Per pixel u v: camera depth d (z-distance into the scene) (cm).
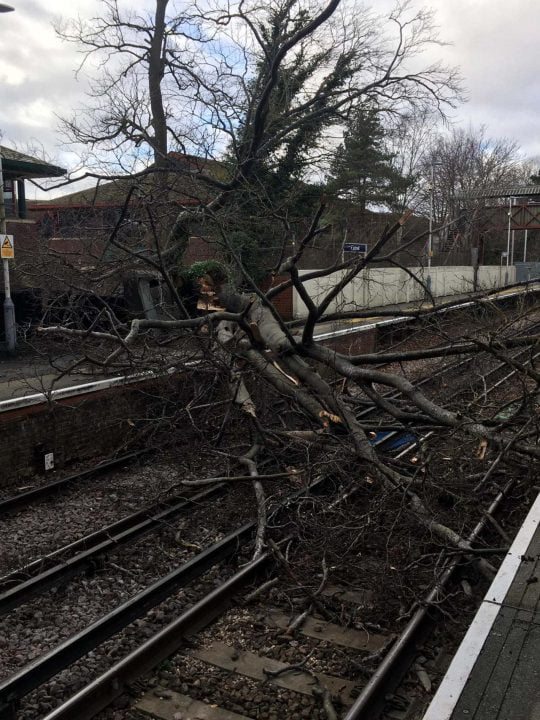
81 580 671
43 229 1764
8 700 450
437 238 3644
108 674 465
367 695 442
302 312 2144
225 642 542
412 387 780
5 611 603
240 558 693
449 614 548
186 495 897
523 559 513
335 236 2083
